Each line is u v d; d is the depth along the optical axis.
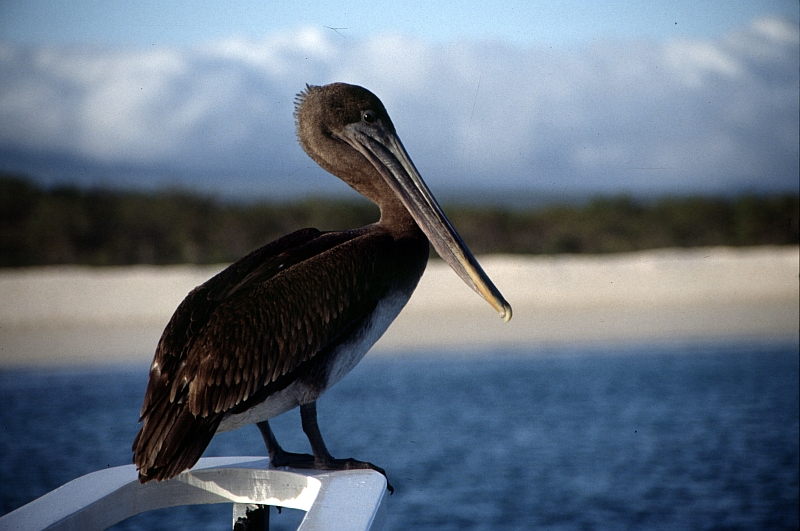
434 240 4.61
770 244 47.12
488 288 4.51
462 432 15.05
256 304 3.97
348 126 4.91
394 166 4.83
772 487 12.21
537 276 33.47
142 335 25.64
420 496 11.62
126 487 3.41
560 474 12.72
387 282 4.39
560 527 10.57
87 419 15.98
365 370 20.92
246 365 3.87
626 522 10.74
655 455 13.74
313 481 3.45
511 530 10.30
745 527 10.73
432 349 23.64
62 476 12.25
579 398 17.77
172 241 45.53
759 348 23.22
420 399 17.67
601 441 14.52
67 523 2.94
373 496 3.10
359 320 4.29
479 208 51.59
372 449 13.95
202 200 49.84
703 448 14.15
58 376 20.38
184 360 3.79
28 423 15.61
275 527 10.62
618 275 33.66
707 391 18.45
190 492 3.62
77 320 27.67
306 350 4.05
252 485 3.58
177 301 29.97
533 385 19.05
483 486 12.06
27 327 26.88
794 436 14.84
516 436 14.86
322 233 4.61
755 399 17.72
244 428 15.77
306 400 4.12
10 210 46.81
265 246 4.39
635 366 21.03
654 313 28.52
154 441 3.59
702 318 27.59
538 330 26.16
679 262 35.19
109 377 20.22
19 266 42.34
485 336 25.34
